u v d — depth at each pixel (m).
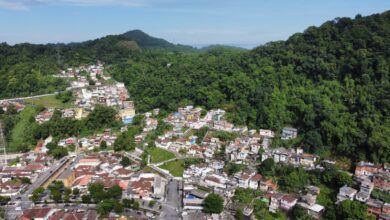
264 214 130.62
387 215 118.94
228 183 147.38
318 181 146.38
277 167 154.25
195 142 193.88
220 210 130.12
